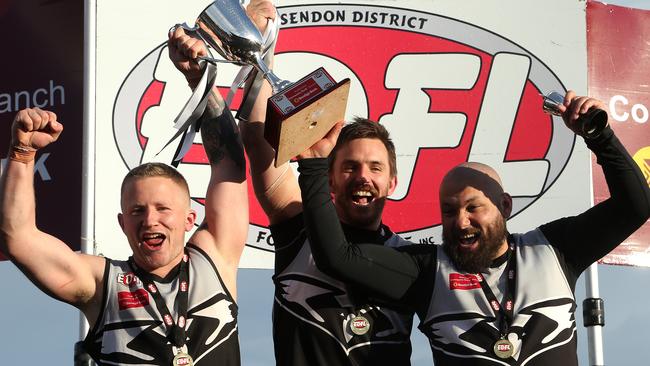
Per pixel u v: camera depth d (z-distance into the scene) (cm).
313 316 588
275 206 610
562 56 861
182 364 550
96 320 563
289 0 855
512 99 854
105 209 793
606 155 581
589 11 874
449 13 865
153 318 558
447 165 842
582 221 595
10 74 830
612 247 593
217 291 569
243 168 599
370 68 853
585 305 787
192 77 567
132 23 828
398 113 849
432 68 856
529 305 579
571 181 838
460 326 577
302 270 597
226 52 573
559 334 577
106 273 567
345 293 591
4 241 545
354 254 572
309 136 537
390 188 624
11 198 537
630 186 580
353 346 585
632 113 865
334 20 856
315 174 563
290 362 585
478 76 857
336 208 612
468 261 586
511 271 589
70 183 801
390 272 581
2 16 837
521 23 866
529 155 845
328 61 851
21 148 530
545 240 598
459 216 589
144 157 813
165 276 570
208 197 593
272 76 562
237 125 615
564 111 568
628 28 877
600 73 866
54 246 555
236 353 565
